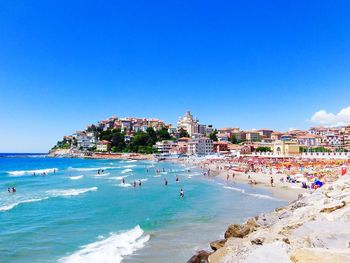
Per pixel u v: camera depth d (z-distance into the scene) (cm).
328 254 912
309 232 1270
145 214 3475
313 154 12162
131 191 5628
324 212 1720
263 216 2208
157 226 2897
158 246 2275
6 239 2484
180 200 4494
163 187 6222
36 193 5438
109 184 6919
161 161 19438
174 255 2080
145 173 10250
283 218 1959
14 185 6819
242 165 11312
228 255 1123
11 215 3450
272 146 18188
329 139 19138
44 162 19400
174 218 3247
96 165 15675
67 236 2573
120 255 2089
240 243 1485
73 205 4109
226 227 2823
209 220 3131
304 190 5084
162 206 3994
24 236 2572
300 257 914
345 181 2520
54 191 5700
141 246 2283
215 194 5069
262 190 5375
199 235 2567
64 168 13262
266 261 927
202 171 10781
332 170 6888
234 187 5984
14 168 13488
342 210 1611
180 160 18475
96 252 2153
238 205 3991
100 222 3091
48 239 2488
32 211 3684
